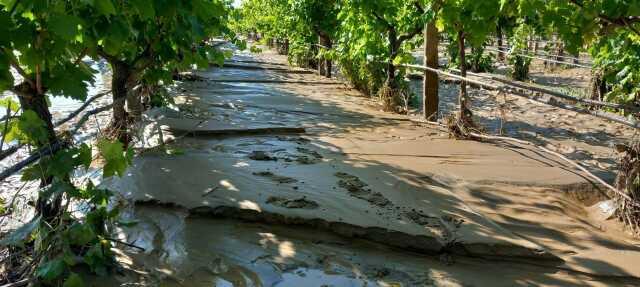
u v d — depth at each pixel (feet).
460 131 22.91
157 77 17.94
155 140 20.39
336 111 29.71
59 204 10.76
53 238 9.71
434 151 20.31
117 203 14.10
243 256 11.54
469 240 12.12
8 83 9.05
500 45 65.26
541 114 32.76
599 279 11.19
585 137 26.61
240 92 35.42
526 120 30.96
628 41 18.95
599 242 12.94
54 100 29.43
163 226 12.91
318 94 36.60
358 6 30.17
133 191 14.64
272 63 61.21
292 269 11.05
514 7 16.21
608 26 14.08
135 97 19.54
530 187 16.31
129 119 19.49
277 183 15.35
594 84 35.37
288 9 53.93
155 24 14.80
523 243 12.19
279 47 82.43
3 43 8.24
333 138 22.30
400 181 16.19
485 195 15.43
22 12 8.60
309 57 56.59
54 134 10.33
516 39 43.80
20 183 15.26
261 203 13.64
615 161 21.20
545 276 11.28
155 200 13.99
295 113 28.45
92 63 46.44
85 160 9.90
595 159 21.58
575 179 17.11
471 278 11.03
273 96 34.27
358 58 36.81
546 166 18.60
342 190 14.99
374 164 18.07
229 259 11.39
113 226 12.66
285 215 12.96
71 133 10.64
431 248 12.01
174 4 11.64
